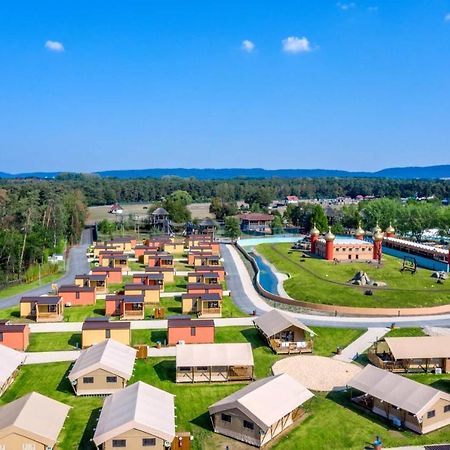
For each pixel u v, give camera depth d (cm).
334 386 6394
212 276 11931
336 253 15125
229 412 5184
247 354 6538
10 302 10344
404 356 6712
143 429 4734
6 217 15612
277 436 5216
